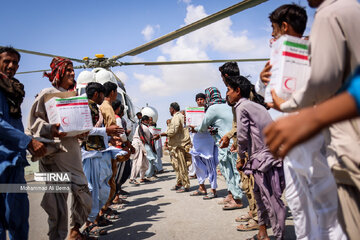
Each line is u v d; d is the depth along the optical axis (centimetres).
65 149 267
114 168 411
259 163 254
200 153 519
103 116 368
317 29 130
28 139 225
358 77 65
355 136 129
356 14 125
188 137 593
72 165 279
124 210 472
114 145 398
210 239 313
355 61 125
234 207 429
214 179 518
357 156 125
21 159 222
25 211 233
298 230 207
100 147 345
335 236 186
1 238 218
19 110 242
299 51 164
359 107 63
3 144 223
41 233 345
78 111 258
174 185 676
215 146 524
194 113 507
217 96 475
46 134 253
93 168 341
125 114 867
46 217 414
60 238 274
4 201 223
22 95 244
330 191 186
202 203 480
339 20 125
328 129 140
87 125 262
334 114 64
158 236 333
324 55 125
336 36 125
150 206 485
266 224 285
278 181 252
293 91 163
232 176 430
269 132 71
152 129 838
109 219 420
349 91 64
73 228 290
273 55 171
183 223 376
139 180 789
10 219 222
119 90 923
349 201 132
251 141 267
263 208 283
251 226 332
